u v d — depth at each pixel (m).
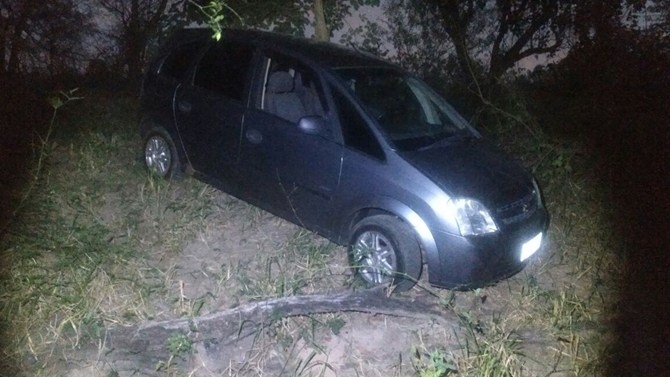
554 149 8.95
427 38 12.48
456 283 5.80
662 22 10.86
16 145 8.59
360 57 6.95
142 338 5.09
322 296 5.59
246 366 4.96
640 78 10.40
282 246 6.70
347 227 6.26
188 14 11.79
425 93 7.00
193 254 6.49
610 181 8.76
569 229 7.58
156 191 7.48
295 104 6.75
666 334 5.87
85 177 7.95
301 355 5.15
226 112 6.96
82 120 9.78
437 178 5.85
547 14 11.83
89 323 5.16
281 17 10.82
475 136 6.95
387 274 5.92
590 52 10.74
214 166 7.18
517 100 10.05
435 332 5.53
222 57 7.21
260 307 5.38
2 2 11.30
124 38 12.29
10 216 6.64
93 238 6.36
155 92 7.69
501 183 6.12
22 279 5.57
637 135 9.85
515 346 5.45
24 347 4.93
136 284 5.74
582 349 5.54
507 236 5.89
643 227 7.77
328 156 6.24
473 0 12.34
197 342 5.12
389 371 5.06
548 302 6.09
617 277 6.77
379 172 5.98
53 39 11.79
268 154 6.64
